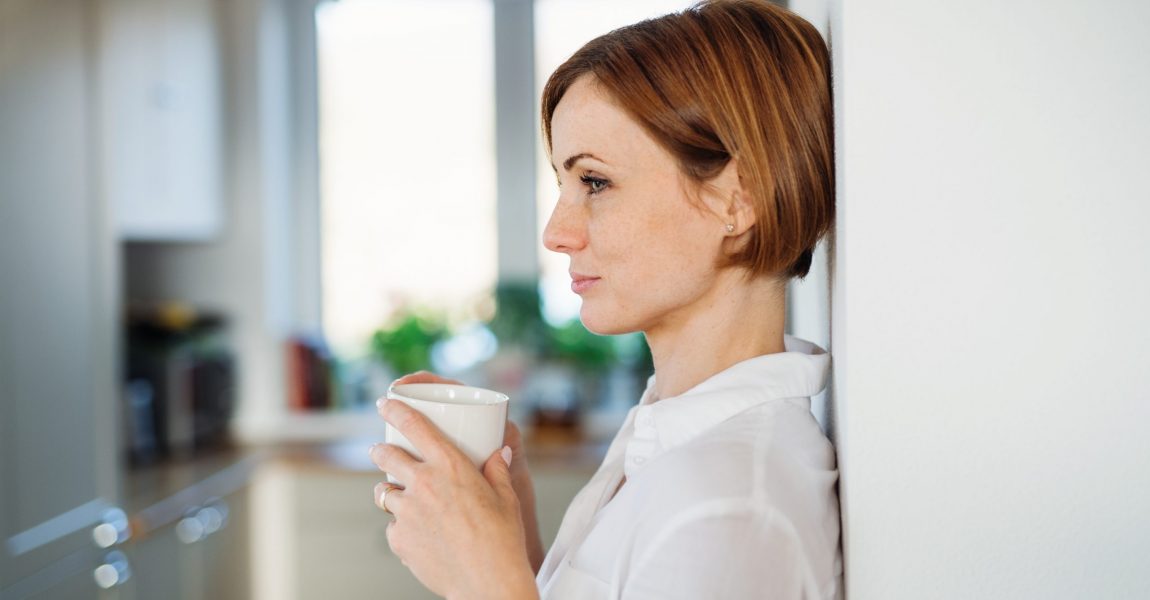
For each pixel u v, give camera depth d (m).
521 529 0.73
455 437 0.75
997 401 0.71
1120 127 0.69
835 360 0.77
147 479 2.54
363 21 3.46
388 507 0.74
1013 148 0.70
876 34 0.70
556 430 3.20
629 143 0.72
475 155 3.47
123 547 2.15
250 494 2.84
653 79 0.71
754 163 0.71
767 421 0.72
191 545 2.47
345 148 3.49
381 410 0.76
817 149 0.74
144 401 2.84
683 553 0.65
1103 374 0.70
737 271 0.76
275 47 3.35
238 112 3.27
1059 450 0.71
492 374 3.32
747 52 0.72
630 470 0.78
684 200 0.73
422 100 3.47
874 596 0.72
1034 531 0.71
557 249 0.77
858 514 0.72
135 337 2.89
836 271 0.76
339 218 3.51
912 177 0.70
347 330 3.53
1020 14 0.69
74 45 2.08
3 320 1.81
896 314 0.71
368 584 2.94
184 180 2.88
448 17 3.45
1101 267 0.70
